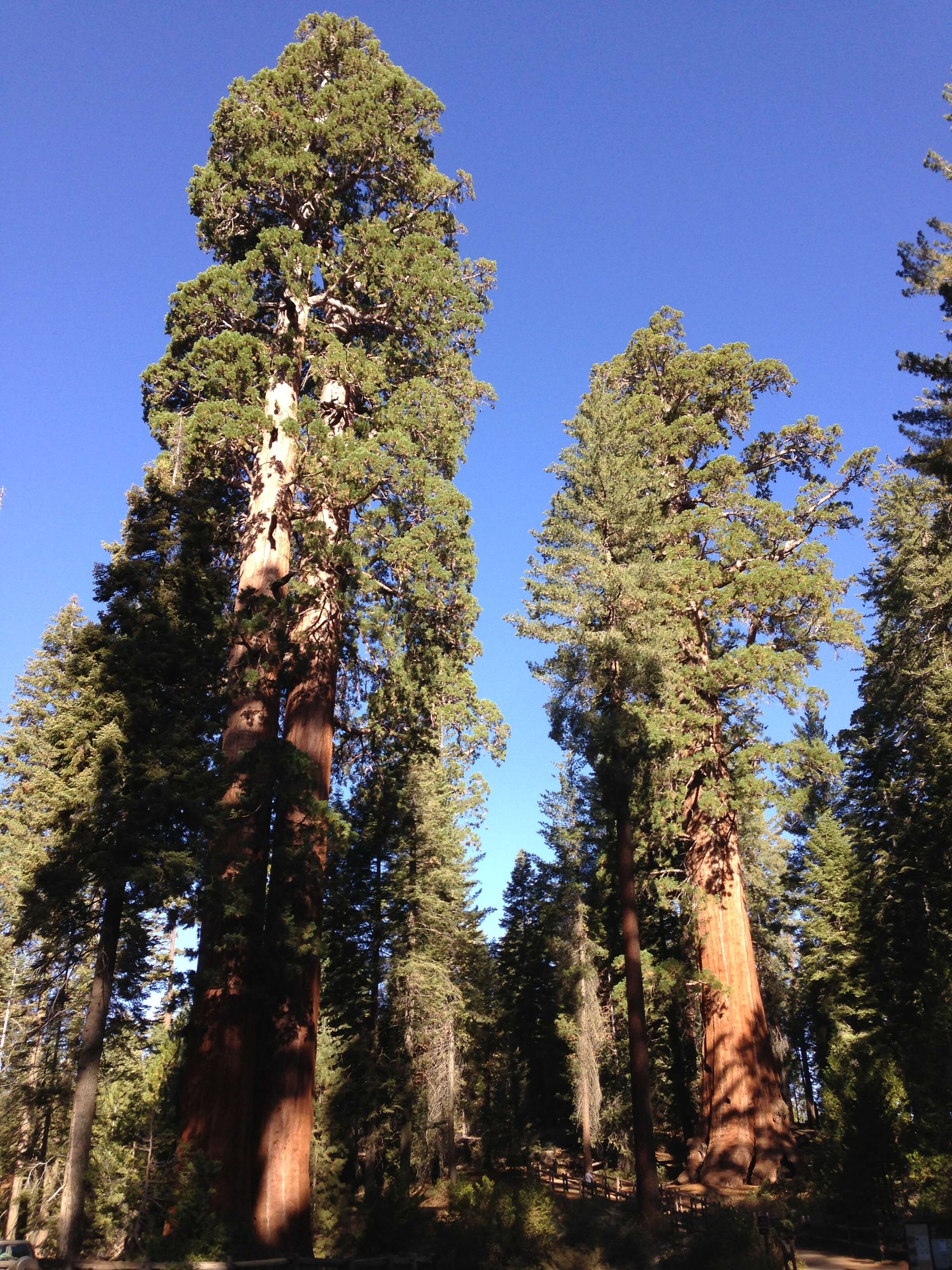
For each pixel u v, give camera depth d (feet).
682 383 117.60
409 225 87.51
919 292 75.72
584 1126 118.52
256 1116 55.88
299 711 67.87
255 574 68.33
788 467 118.52
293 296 74.59
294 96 82.94
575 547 82.38
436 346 79.77
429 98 86.33
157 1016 74.38
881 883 110.01
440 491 69.51
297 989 58.29
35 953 74.13
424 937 103.81
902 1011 99.91
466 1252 53.21
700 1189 86.28
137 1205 47.14
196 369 73.00
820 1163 67.67
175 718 62.95
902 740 109.50
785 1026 149.79
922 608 99.30
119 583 66.28
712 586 104.99
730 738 104.73
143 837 56.70
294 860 57.11
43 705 104.22
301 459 69.21
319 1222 70.38
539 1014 159.84
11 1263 38.32
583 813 133.69
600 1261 56.18
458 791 109.40
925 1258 40.27
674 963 94.89
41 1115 79.20
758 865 139.54
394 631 70.49
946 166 77.97
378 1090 90.43
